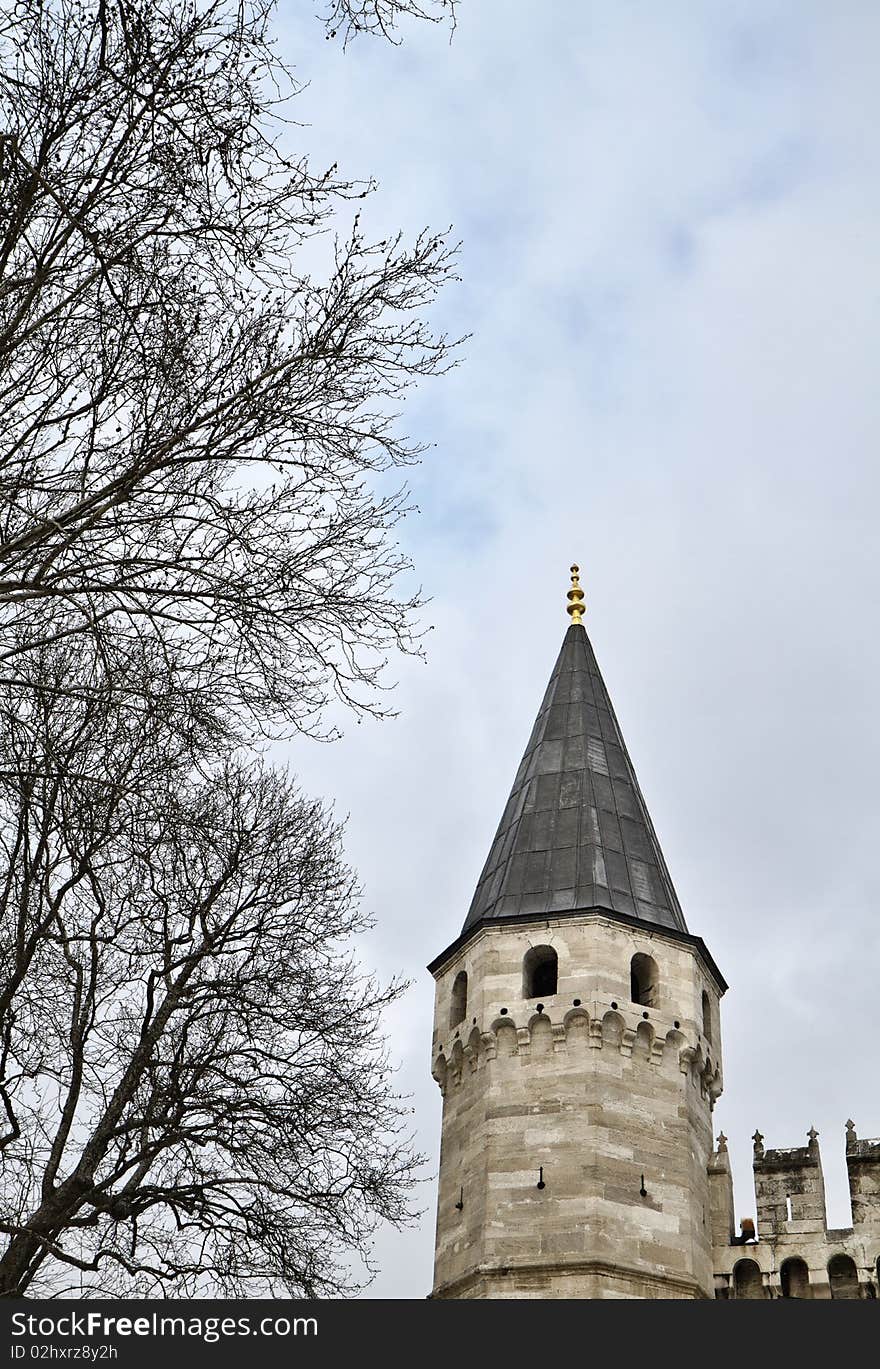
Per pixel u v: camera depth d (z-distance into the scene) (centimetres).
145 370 1656
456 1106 3659
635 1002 3728
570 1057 3538
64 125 1565
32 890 2066
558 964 3669
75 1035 2070
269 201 1639
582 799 4097
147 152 1600
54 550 1614
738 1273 3588
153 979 2186
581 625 4784
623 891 3844
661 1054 3609
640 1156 3441
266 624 1725
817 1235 3600
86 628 1658
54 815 1862
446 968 3906
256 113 1606
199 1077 2203
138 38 1552
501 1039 3612
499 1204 3381
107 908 2138
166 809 1948
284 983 2364
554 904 3791
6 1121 2212
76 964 2083
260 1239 2125
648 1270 3291
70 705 1833
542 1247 3297
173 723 1795
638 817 4131
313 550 1748
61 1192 2002
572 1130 3431
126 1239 2188
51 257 1574
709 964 3909
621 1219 3334
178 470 1722
